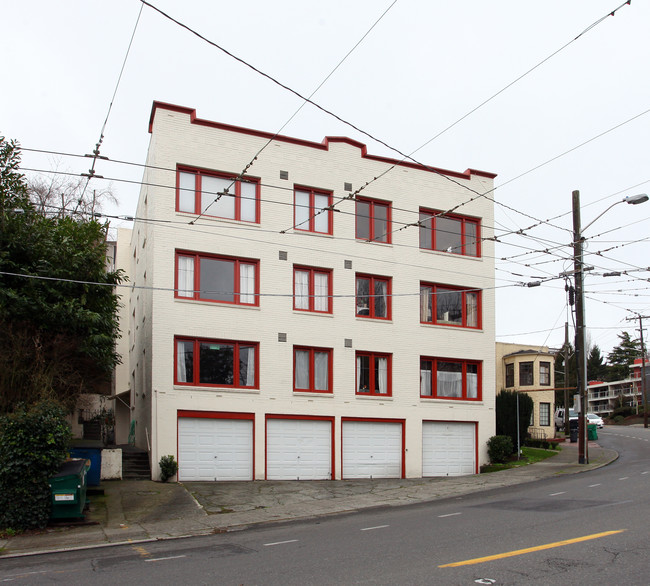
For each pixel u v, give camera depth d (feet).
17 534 46.16
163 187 75.36
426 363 89.61
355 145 86.69
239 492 66.13
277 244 80.28
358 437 83.10
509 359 148.66
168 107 76.54
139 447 88.74
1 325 55.31
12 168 58.23
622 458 94.63
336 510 56.65
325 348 82.17
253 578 30.48
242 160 79.51
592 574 28.91
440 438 88.84
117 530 47.50
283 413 78.33
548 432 142.31
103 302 63.93
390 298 87.30
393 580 28.86
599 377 313.94
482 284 94.07
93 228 65.10
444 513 50.21
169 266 74.64
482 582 28.04
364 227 86.94
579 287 86.33
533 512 47.03
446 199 92.43
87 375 64.69
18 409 51.34
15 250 57.88
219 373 76.33
